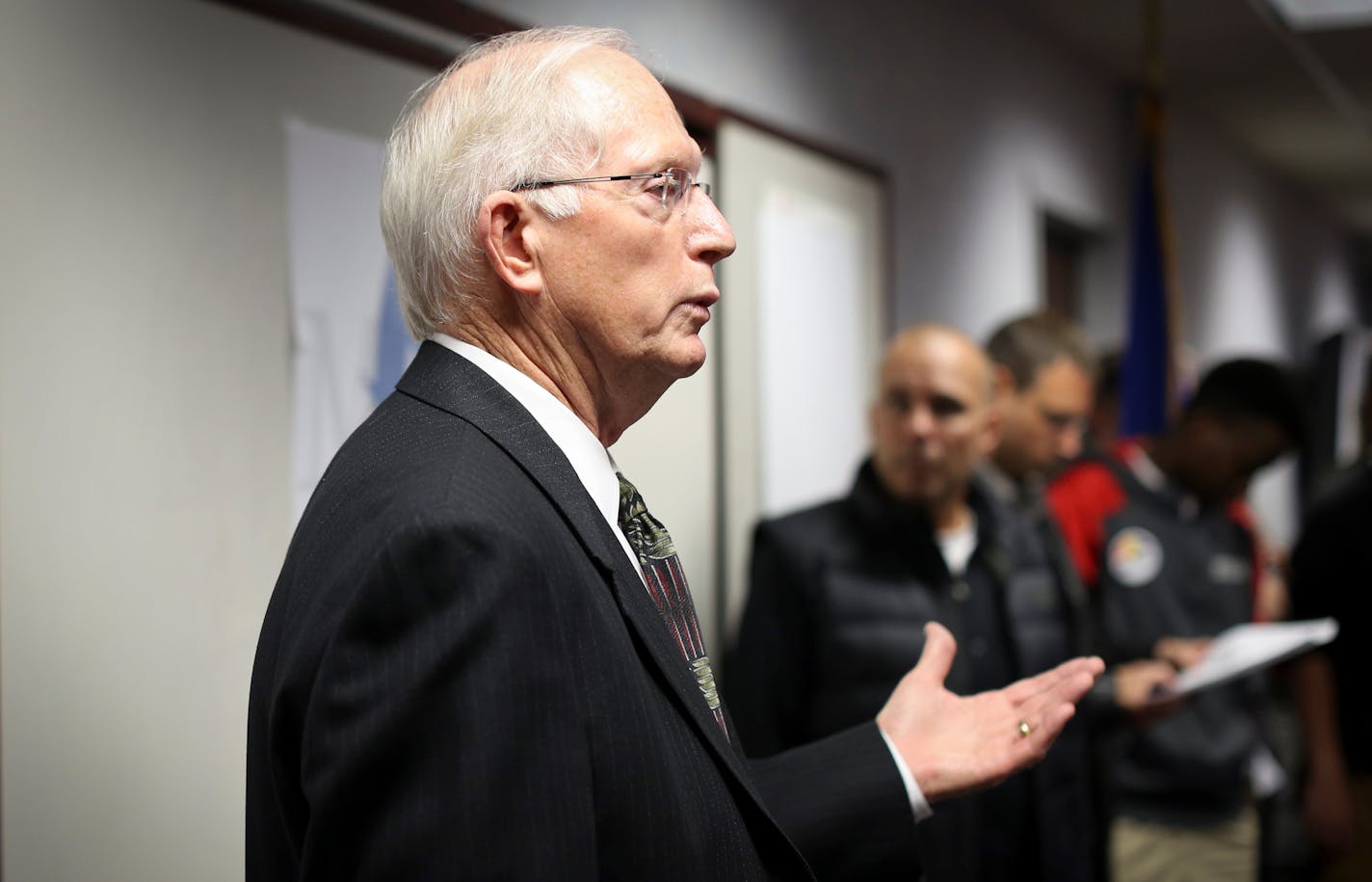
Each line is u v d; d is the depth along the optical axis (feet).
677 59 6.06
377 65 4.43
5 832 3.24
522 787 1.98
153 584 3.63
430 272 2.50
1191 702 6.78
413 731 1.96
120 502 3.54
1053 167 11.37
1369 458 7.11
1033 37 11.03
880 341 7.69
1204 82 13.62
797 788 3.13
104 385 3.50
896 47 8.43
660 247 2.48
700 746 2.38
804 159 6.91
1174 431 7.61
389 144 2.64
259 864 2.37
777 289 6.53
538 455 2.34
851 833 3.07
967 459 5.04
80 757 3.43
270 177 4.00
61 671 3.38
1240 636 6.25
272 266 4.01
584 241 2.43
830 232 7.13
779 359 6.53
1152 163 9.85
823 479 6.93
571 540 2.28
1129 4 10.71
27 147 3.31
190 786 3.74
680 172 2.53
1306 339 21.15
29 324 3.31
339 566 2.12
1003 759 3.13
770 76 6.86
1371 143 17.08
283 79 4.06
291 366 4.07
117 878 3.52
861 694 4.91
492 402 2.39
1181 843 6.73
